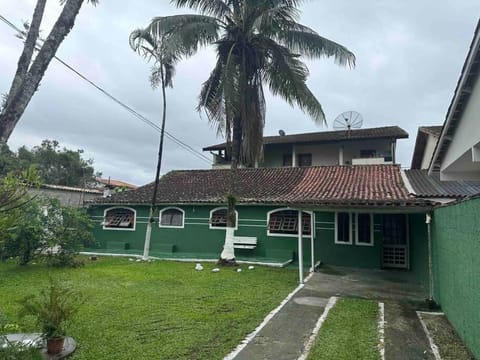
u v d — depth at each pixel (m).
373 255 13.24
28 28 3.98
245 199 15.06
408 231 13.12
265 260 14.02
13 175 3.62
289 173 18.00
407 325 6.23
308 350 5.08
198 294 8.57
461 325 5.46
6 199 3.53
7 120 3.45
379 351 5.04
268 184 16.94
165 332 5.83
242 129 13.01
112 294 8.48
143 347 5.18
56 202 12.87
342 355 4.89
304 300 8.02
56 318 4.93
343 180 15.30
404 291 9.12
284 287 9.48
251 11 12.34
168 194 17.77
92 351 5.02
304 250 14.32
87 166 39.28
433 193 11.66
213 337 5.61
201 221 16.41
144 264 13.32
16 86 3.56
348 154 23.50
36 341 4.83
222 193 16.81
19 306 7.36
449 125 7.15
